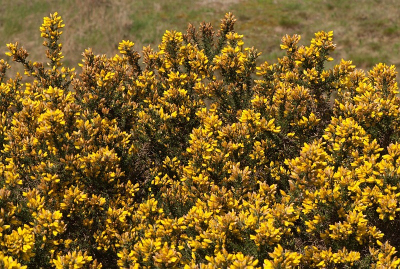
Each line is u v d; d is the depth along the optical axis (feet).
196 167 10.06
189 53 15.03
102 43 32.73
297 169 8.79
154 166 12.11
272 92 12.95
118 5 39.19
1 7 40.09
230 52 13.64
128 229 9.43
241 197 9.12
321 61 12.89
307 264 8.21
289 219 8.39
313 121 10.98
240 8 37.70
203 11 37.42
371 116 10.27
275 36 31.78
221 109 13.51
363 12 34.32
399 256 9.28
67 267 7.70
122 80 14.11
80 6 38.73
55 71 15.06
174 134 12.07
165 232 8.47
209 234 7.77
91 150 10.91
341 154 9.61
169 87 13.93
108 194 10.44
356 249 8.37
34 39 34.76
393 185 8.38
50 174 9.91
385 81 12.39
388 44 28.63
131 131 12.35
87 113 11.91
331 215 8.61
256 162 10.55
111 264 9.62
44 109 11.82
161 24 35.14
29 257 8.13
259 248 7.70
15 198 9.83
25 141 10.74
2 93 14.28
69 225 9.79
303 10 36.27
